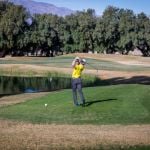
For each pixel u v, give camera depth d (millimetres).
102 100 22344
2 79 54812
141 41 113938
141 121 18219
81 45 114562
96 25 114875
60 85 47031
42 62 78625
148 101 22219
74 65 21094
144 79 50500
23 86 45531
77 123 17688
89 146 13680
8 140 14172
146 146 13805
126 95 23609
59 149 13258
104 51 116375
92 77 53438
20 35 105062
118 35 116250
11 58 92625
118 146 13750
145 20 115812
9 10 104438
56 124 17344
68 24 114938
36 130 15914
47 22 111188
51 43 111500
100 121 18188
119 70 62281
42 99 24125
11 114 20094
